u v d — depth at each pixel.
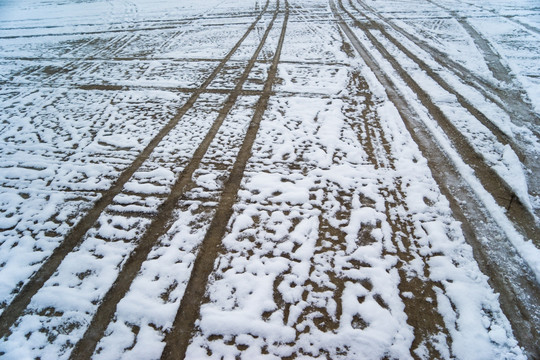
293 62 7.46
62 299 2.81
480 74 6.39
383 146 4.56
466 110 5.27
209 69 7.35
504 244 3.12
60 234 3.43
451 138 4.63
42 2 15.91
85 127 5.32
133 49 8.90
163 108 5.83
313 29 9.62
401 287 2.81
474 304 2.64
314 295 2.78
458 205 3.56
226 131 5.05
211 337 2.52
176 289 2.85
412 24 9.57
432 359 2.33
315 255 3.11
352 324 2.57
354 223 3.42
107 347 2.48
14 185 4.11
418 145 4.53
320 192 3.83
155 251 3.20
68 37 10.26
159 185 4.03
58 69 7.78
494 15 9.88
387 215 3.50
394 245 3.17
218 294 2.80
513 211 3.44
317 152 4.50
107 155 4.61
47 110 5.89
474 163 4.14
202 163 4.38
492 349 2.37
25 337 2.56
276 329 2.55
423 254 3.07
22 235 3.43
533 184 3.77
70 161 4.51
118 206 3.74
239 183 4.00
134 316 2.67
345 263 3.03
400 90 5.96
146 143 4.85
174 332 2.56
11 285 2.94
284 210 3.61
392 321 2.56
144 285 2.89
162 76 7.12
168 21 11.47
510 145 4.41
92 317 2.68
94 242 3.32
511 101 5.44
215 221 3.50
